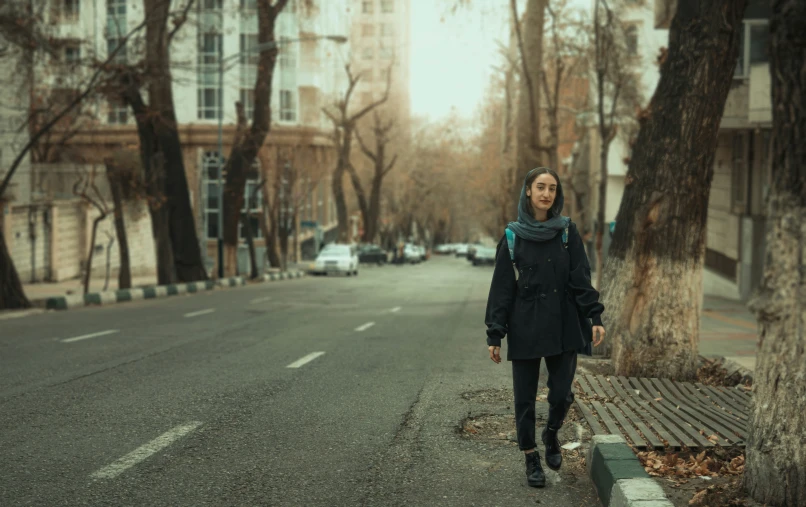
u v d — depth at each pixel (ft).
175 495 16.49
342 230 214.07
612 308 31.96
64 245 134.10
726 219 99.66
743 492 14.56
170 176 105.19
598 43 86.28
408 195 296.51
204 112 185.98
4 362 34.40
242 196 125.29
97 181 128.26
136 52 81.30
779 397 13.91
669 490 15.71
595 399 25.86
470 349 40.52
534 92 87.20
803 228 13.46
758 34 79.61
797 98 13.14
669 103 30.48
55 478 17.53
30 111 76.54
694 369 30.66
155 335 45.78
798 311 13.67
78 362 34.50
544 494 16.81
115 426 22.49
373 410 24.99
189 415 23.99
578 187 165.99
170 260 102.47
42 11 67.82
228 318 58.59
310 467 18.70
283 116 191.72
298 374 31.76
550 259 16.65
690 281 30.50
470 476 18.10
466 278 147.95
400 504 16.14
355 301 81.56
